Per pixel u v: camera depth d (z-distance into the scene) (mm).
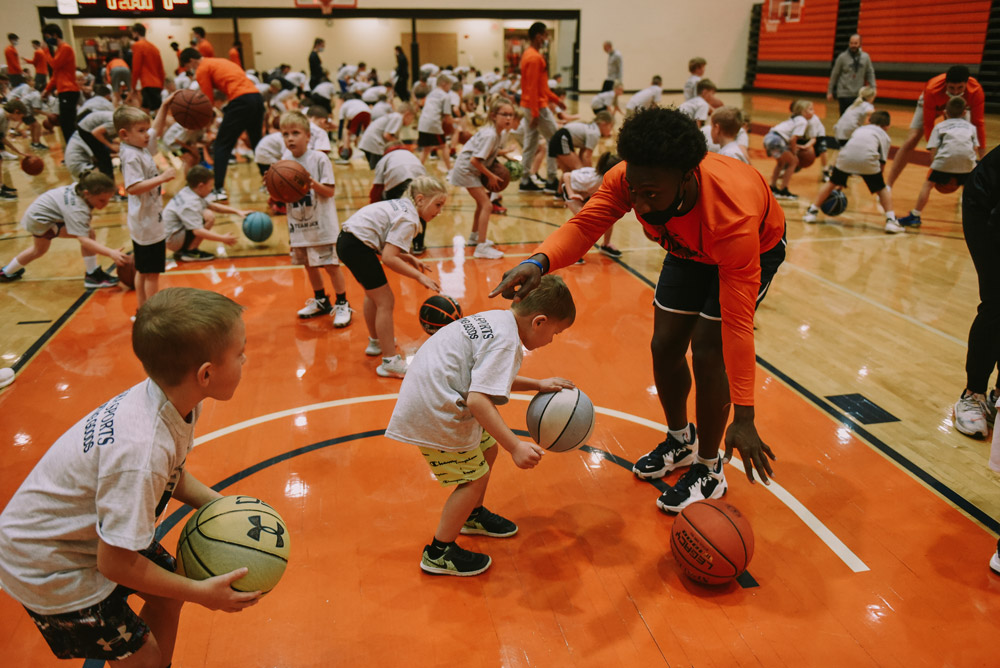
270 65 27844
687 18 25141
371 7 23078
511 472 3670
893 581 2887
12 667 2453
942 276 6773
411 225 4312
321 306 5816
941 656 2510
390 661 2480
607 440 3967
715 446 3338
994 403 4184
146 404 1769
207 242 7996
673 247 2979
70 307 6016
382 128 9773
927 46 17906
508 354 2592
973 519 3287
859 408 4320
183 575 1963
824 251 7570
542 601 2779
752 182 2693
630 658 2500
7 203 9922
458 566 2895
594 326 5566
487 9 23875
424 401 2645
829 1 21344
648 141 2303
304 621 2658
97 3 20922
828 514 3318
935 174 8141
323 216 5430
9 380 4609
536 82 10367
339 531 3182
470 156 7105
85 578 1800
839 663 2479
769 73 24859
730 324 2594
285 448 3863
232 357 1835
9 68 19016
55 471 1764
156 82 13727
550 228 8680
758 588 2852
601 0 24500
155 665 2008
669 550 3084
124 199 10117
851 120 11156
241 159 14078
